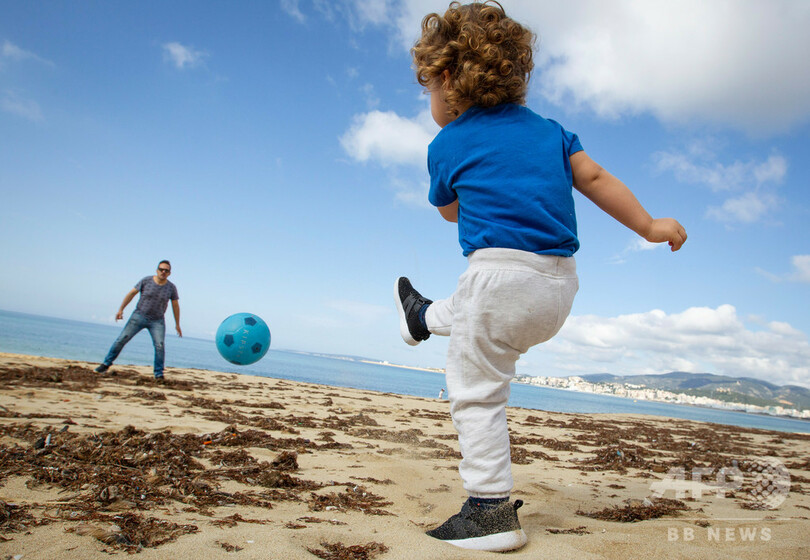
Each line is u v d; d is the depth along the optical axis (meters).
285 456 3.09
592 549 1.77
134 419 4.46
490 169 1.87
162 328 8.53
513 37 1.95
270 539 1.64
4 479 2.17
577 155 1.99
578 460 4.91
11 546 1.42
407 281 2.47
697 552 1.76
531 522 2.26
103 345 46.06
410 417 7.76
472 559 1.58
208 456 3.13
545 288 1.78
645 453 5.87
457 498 2.69
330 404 8.43
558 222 1.81
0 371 7.05
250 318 5.39
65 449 2.76
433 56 2.00
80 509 1.83
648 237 1.95
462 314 1.87
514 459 4.56
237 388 9.33
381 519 2.17
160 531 1.65
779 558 1.81
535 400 50.84
